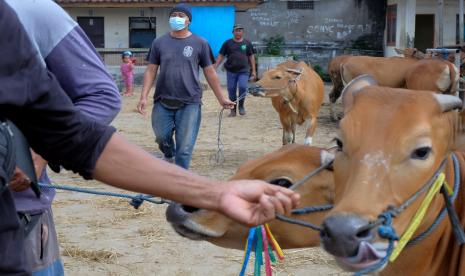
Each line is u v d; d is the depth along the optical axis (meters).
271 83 11.69
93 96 3.26
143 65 27.25
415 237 3.13
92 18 27.53
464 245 3.24
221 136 13.45
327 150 3.59
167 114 8.44
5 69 2.09
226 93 22.52
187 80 8.33
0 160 2.13
